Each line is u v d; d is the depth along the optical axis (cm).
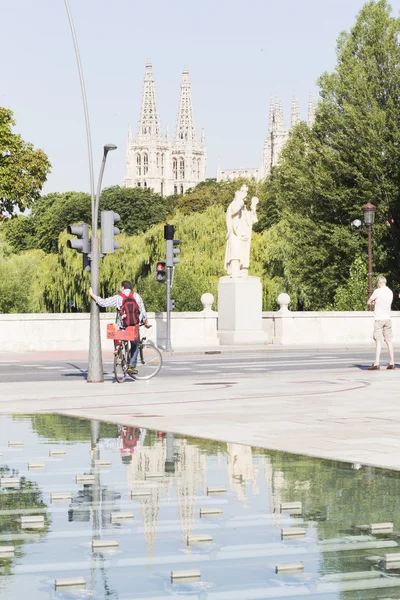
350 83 6272
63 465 1070
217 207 6669
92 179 2303
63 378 2450
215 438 1273
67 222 11925
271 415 1538
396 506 845
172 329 4197
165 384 2183
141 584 616
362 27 6431
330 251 6384
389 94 6325
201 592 598
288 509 835
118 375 2253
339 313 4519
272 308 6575
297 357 3391
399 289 6341
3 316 3884
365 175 6231
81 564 664
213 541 725
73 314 4000
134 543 720
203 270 6347
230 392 1962
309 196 6456
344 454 1130
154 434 1321
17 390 2045
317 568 651
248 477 988
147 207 12144
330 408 1639
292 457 1116
